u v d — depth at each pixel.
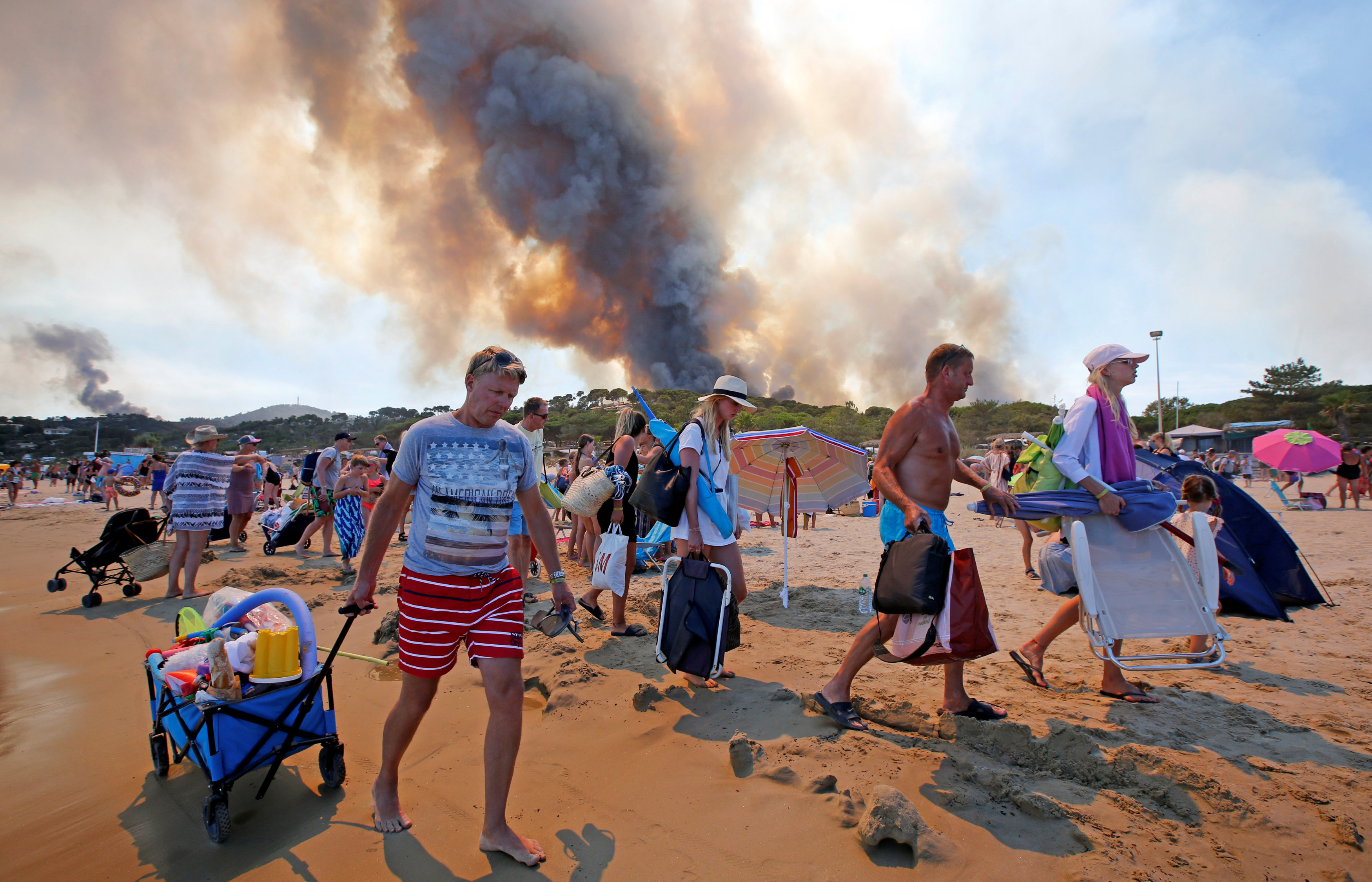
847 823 2.33
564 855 2.24
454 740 3.14
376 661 2.86
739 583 4.02
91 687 4.12
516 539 6.07
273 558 8.84
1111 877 2.04
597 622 5.10
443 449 2.38
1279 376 76.94
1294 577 5.29
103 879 2.21
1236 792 2.54
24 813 2.65
